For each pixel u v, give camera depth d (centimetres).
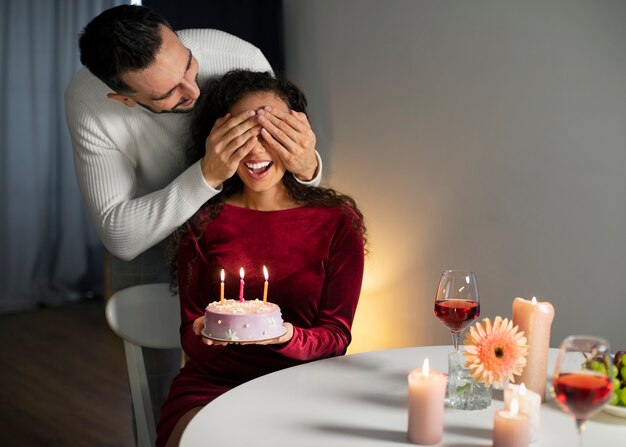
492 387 139
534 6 237
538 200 242
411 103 279
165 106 173
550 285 242
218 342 146
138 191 209
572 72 229
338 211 184
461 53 260
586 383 101
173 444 154
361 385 139
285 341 158
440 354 158
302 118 179
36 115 497
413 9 274
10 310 490
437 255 277
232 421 122
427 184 278
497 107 251
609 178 222
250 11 317
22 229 498
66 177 507
